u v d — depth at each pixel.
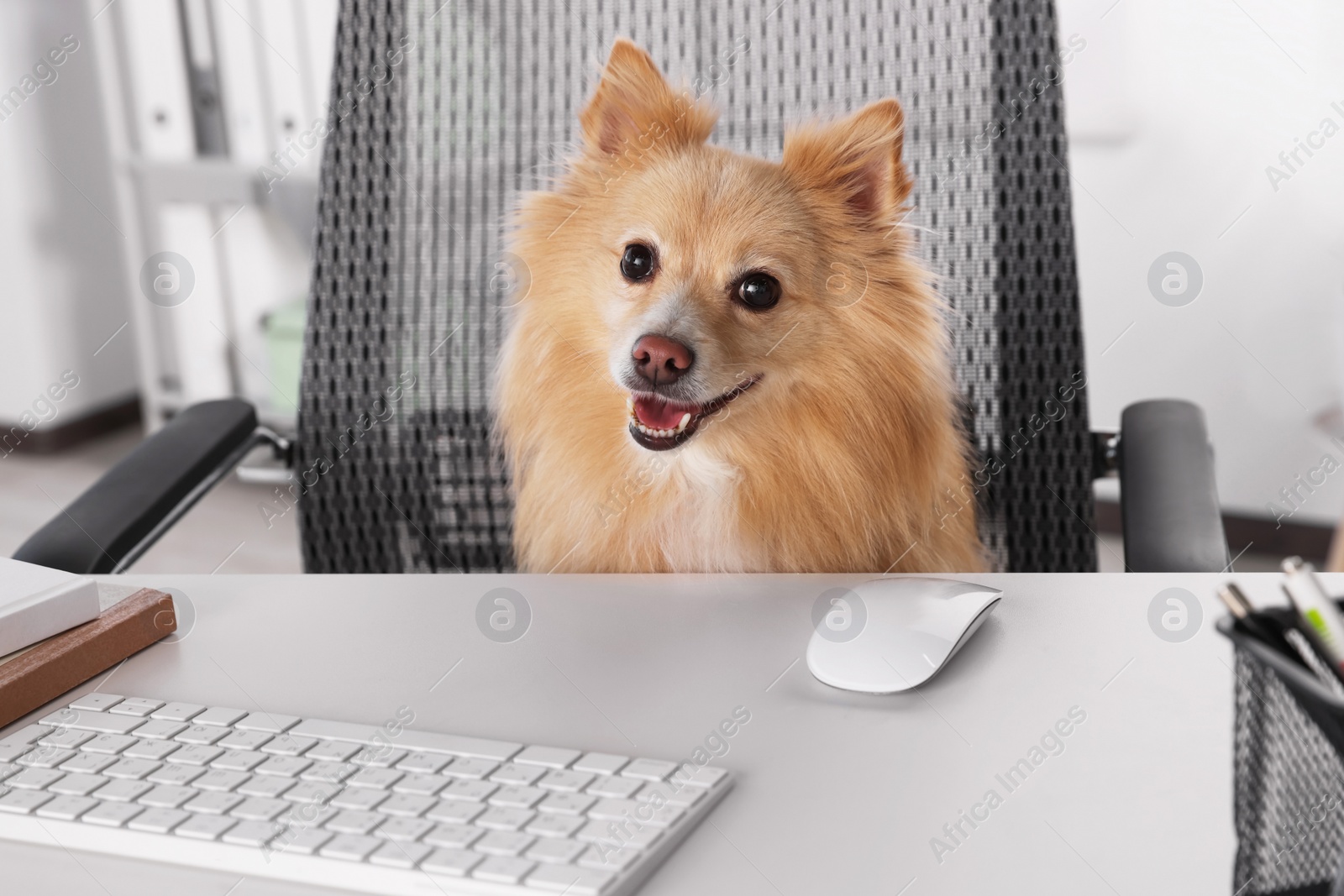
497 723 0.65
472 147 1.20
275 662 0.74
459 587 0.87
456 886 0.49
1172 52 2.43
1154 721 0.63
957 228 1.17
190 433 1.10
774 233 1.29
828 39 1.19
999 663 0.71
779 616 0.80
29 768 0.59
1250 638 0.44
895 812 0.55
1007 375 1.18
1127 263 2.57
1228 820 0.54
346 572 1.24
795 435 1.32
